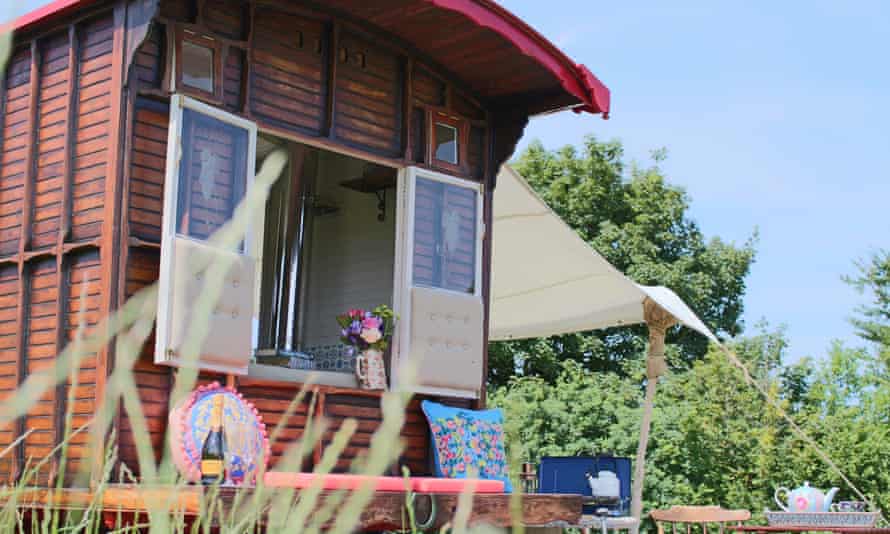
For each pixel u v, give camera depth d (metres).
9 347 6.56
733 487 13.13
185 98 6.45
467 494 0.80
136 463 5.89
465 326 8.05
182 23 6.56
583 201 27.03
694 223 27.98
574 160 27.39
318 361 9.24
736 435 13.50
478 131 8.59
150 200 6.34
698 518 7.97
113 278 6.07
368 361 7.49
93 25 6.49
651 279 26.09
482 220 8.40
